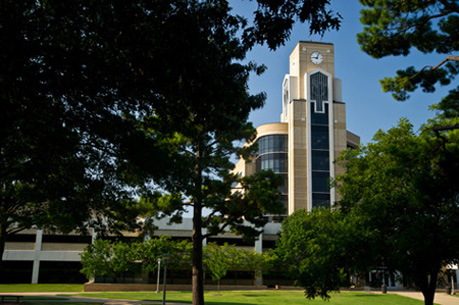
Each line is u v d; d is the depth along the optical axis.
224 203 26.52
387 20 16.53
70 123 12.53
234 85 11.06
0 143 10.89
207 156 24.84
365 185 17.91
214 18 9.94
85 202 16.17
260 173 26.86
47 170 14.37
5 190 17.03
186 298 37.75
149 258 46.75
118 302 31.41
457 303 36.69
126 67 10.89
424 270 15.45
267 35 8.94
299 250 49.06
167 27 9.49
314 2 8.16
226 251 53.72
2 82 10.53
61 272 55.69
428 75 16.81
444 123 16.23
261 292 48.38
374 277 18.70
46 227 24.77
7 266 54.47
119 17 9.77
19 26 9.83
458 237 13.98
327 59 83.12
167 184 15.78
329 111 79.12
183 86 10.44
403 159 13.62
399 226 16.17
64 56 10.36
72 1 9.99
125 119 13.69
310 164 75.81
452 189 11.38
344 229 17.31
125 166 15.16
